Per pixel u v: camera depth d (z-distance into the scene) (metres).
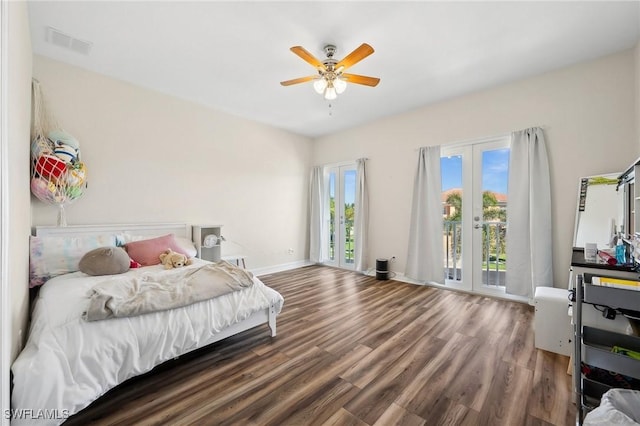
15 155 1.27
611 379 1.40
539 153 2.89
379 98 3.57
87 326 1.42
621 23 2.12
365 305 3.04
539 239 2.86
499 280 3.38
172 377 1.72
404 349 2.07
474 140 3.40
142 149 3.27
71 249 2.40
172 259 2.67
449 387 1.62
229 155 4.16
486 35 2.28
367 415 1.40
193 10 1.99
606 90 2.58
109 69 2.86
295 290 3.63
